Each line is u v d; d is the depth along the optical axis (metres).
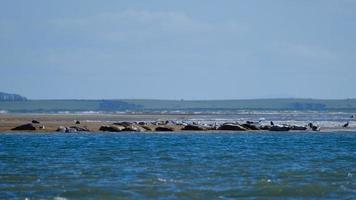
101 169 105.75
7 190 84.50
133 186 87.31
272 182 91.88
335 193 83.75
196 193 82.56
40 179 94.06
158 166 110.44
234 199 79.38
